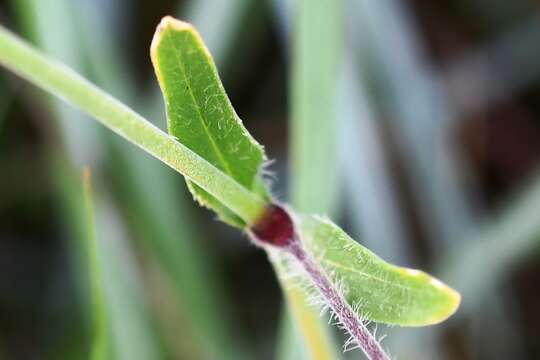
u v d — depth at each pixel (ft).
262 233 0.41
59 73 0.36
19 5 0.70
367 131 0.74
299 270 0.42
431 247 0.77
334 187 0.60
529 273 0.81
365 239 0.73
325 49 0.60
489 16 0.87
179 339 0.71
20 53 0.36
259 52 0.85
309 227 0.41
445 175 0.79
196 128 0.40
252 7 0.82
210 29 0.75
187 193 0.80
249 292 0.84
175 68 0.39
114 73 0.72
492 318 0.76
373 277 0.41
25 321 0.81
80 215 0.70
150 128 0.37
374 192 0.73
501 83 0.85
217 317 0.72
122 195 0.71
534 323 0.79
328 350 0.44
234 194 0.40
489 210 0.83
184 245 0.72
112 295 0.68
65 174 0.71
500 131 0.85
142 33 0.82
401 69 0.78
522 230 0.72
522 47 0.86
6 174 0.83
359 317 0.41
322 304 0.41
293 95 0.61
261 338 0.81
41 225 0.85
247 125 0.87
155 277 0.71
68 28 0.70
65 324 0.80
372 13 0.77
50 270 0.83
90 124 0.70
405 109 0.79
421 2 0.87
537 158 0.84
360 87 0.74
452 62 0.86
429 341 0.73
